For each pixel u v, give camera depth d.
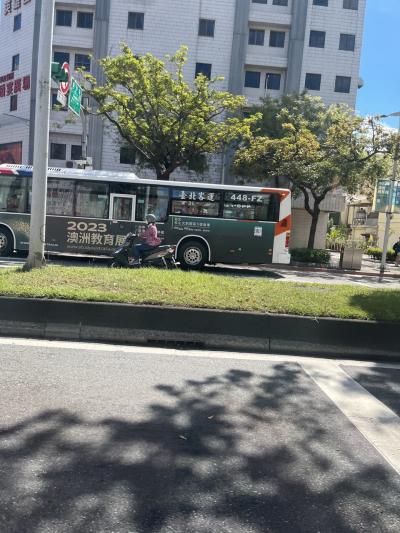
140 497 3.12
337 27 40.28
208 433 4.12
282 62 39.97
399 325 6.94
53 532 2.74
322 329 6.92
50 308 6.98
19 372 5.37
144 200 16.66
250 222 16.81
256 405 4.80
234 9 39.12
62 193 16.58
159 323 6.93
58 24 39.44
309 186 24.84
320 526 2.92
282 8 40.12
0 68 42.62
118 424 4.19
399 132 22.62
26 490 3.14
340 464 3.70
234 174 31.19
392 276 22.39
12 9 41.44
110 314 6.95
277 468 3.60
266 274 18.05
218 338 6.90
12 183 16.34
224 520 2.93
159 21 38.75
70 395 4.79
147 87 24.28
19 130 40.66
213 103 26.27
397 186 22.86
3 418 4.18
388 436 4.23
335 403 4.96
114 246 16.58
